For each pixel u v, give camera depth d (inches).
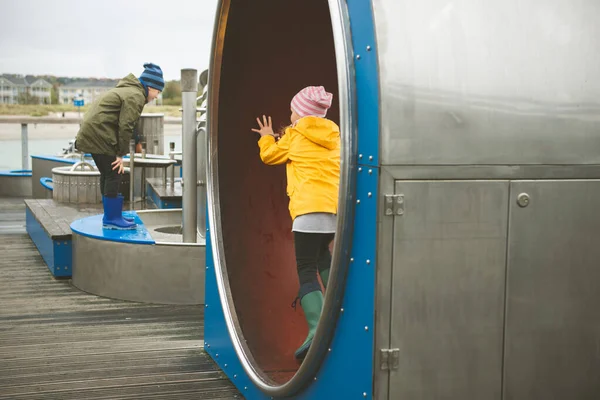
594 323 97.6
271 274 148.9
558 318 96.2
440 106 88.0
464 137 89.4
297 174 122.0
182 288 196.7
